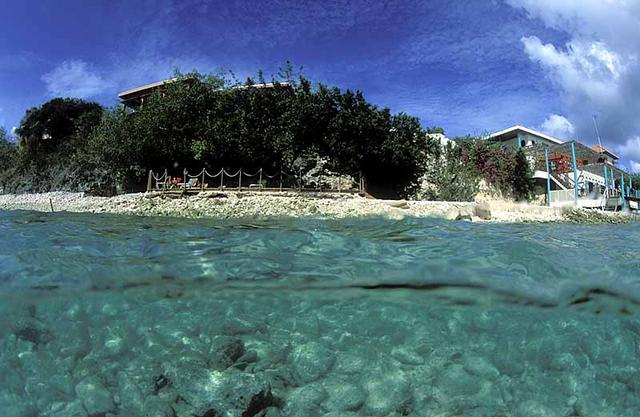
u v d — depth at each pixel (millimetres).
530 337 4133
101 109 37500
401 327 4203
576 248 5199
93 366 3781
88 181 31438
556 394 3658
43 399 3477
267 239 5184
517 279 3883
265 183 24297
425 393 3604
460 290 4027
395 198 26562
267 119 25609
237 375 3633
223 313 4410
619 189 28766
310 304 4387
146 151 27266
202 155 25734
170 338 4055
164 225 7590
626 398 3674
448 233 6258
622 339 4254
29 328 4164
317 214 16312
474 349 3984
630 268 4227
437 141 28422
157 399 3453
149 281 4164
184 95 26844
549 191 26609
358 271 3990
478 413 3484
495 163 28938
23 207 22062
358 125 24328
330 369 3775
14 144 40531
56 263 4207
